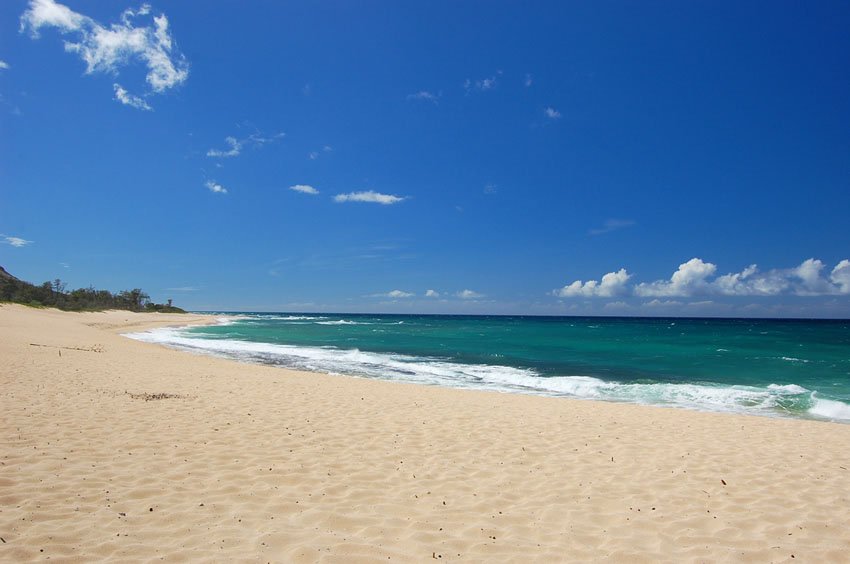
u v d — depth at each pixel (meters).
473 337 41.66
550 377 17.14
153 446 6.13
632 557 3.78
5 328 23.72
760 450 7.25
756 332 55.50
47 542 3.56
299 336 40.28
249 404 9.29
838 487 5.59
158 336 34.94
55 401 8.30
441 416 8.98
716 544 4.07
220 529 3.97
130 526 3.94
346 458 6.10
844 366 21.28
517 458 6.43
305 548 3.71
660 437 7.95
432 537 4.02
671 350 29.03
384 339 37.66
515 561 3.67
